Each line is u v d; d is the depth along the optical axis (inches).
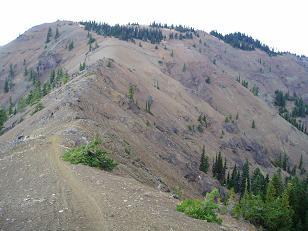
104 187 943.7
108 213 753.6
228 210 1839.3
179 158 3946.9
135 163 2127.2
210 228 795.4
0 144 2588.6
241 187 5088.6
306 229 2810.0
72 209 764.6
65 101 3085.6
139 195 935.0
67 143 1555.1
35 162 1187.9
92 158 1230.9
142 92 5748.0
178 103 7273.6
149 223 731.4
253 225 1852.9
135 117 4092.0
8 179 1023.0
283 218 2148.1
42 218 713.0
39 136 1691.7
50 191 880.3
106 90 4126.5
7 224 686.5
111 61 5866.1
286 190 2972.4
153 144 3710.6
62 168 1106.1
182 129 6082.7
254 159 7815.0
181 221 789.2
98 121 2940.5
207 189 3909.9
